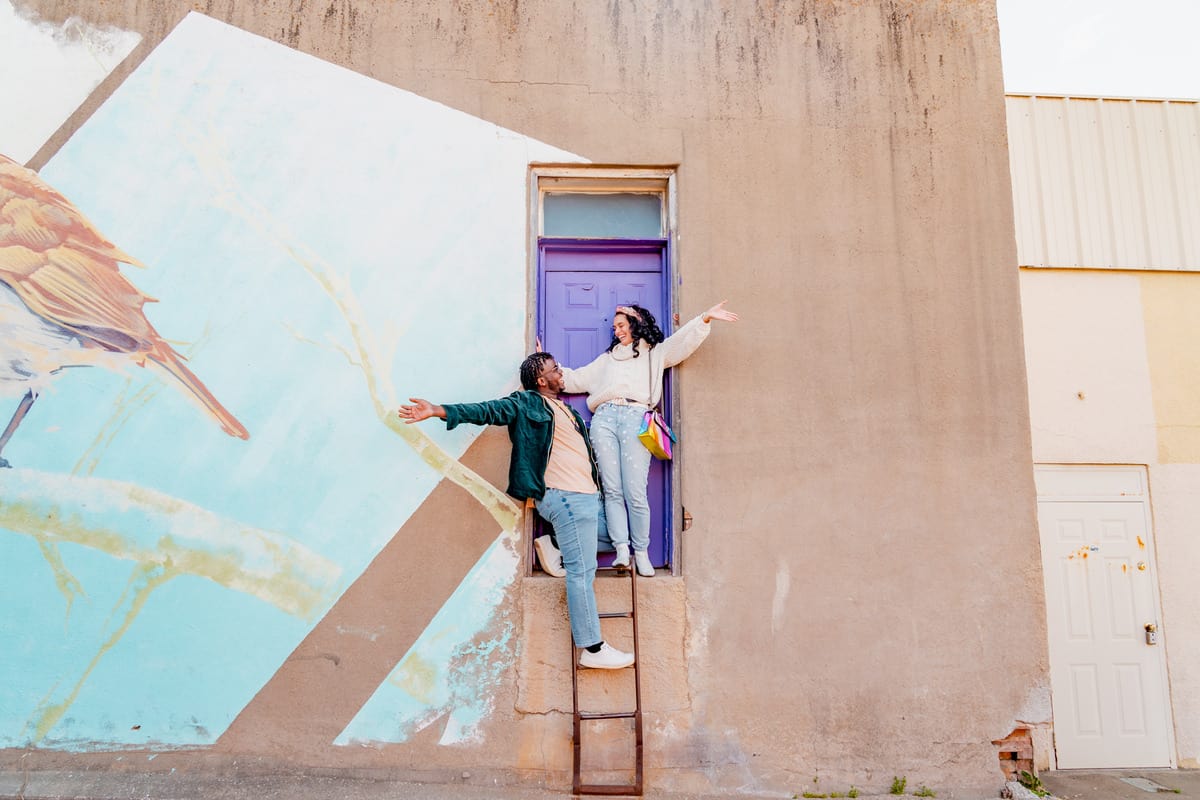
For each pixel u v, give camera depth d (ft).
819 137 14.97
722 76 15.03
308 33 14.74
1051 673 17.76
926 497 14.08
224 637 13.12
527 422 12.64
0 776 12.46
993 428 14.34
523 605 13.26
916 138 15.08
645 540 13.23
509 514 13.57
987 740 13.46
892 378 14.39
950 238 14.84
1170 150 19.52
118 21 14.67
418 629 13.24
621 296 15.01
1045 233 18.88
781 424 14.14
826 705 13.39
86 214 14.14
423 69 14.70
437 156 14.48
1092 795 15.57
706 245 14.52
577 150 14.62
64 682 12.93
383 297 14.06
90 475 13.48
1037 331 18.72
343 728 12.94
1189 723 17.63
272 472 13.56
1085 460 18.35
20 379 13.67
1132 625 18.02
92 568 13.23
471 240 14.28
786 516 13.88
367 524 13.48
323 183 14.32
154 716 12.88
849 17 15.42
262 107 14.49
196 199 14.21
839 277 14.61
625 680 13.16
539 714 13.03
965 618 13.78
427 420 13.76
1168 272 19.04
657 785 12.84
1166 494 18.43
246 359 13.83
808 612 13.64
